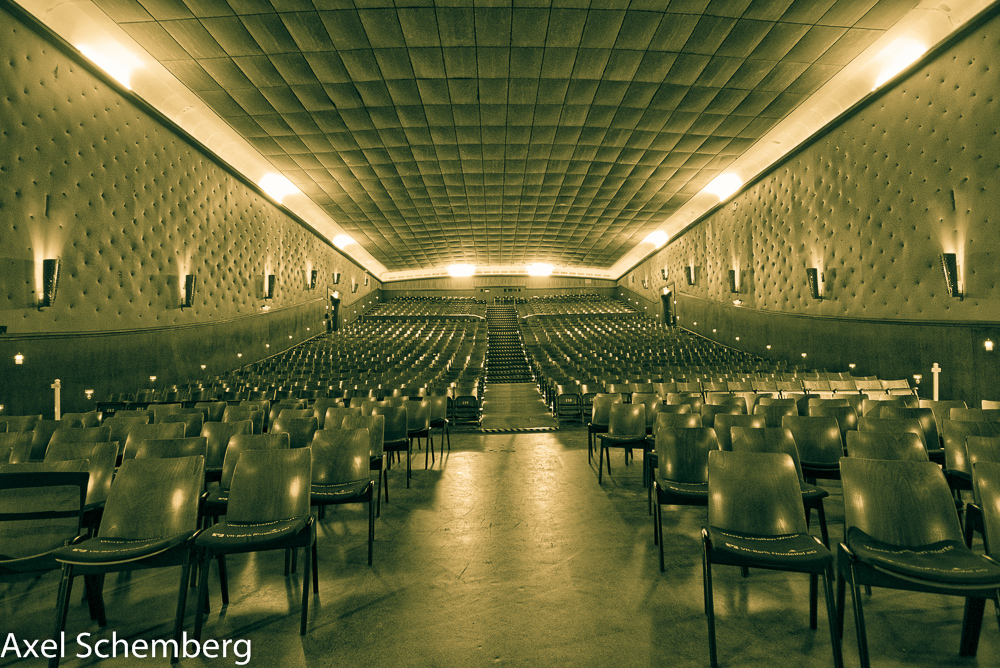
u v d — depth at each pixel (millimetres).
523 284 27344
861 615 1814
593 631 2078
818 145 9383
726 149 10688
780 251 10797
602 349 12812
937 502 2117
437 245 19953
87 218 6691
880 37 6977
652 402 5191
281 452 2605
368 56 7277
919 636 2035
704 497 2666
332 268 17609
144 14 6305
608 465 4555
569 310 24250
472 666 1854
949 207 6594
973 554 1969
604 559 2787
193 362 9133
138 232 7684
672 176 12297
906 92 7250
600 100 8641
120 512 2348
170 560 2121
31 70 5871
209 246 9711
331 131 9547
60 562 2045
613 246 20422
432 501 3865
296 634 2090
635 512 3564
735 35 6887
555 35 6902
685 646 1971
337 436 3236
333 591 2461
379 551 2939
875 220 7949
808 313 9781
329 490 2926
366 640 2035
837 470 3273
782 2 6238
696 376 7703
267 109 8680
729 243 13305
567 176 12273
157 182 8141
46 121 6062
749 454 2410
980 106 6113
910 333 7305
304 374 9094
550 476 4543
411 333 17188
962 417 3744
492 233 18172
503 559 2801
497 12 6441
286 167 11266
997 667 1828
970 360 6352
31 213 5875
